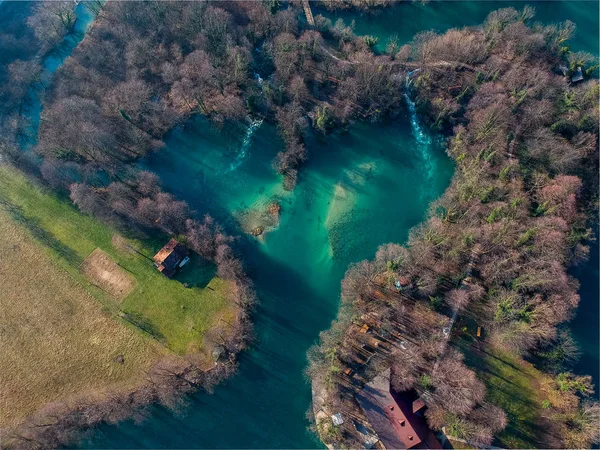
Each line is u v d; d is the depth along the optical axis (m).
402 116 122.31
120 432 90.38
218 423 90.69
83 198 106.38
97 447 89.56
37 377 94.81
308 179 114.62
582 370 89.75
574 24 123.50
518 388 86.69
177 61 129.00
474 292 93.25
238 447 88.69
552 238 90.25
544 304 86.06
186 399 91.50
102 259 105.81
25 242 108.38
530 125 110.19
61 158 114.94
